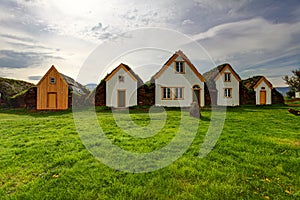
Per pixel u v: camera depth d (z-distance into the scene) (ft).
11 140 21.17
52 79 58.59
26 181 11.94
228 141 19.83
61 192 10.60
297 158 15.31
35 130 26.30
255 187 11.12
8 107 61.05
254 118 35.94
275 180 11.94
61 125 29.48
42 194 10.43
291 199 10.02
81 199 10.05
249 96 73.36
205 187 11.07
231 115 39.40
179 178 12.12
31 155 16.14
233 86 70.03
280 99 77.20
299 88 90.22
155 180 11.76
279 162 14.60
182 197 10.10
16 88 73.87
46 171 13.26
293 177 12.32
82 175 12.50
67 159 14.99
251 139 20.56
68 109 55.42
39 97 57.98
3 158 15.61
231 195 10.28
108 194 10.49
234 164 14.21
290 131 24.86
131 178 12.09
